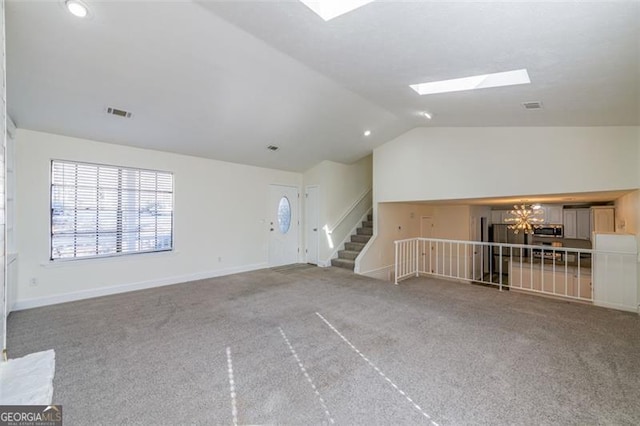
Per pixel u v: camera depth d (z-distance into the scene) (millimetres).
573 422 1692
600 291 3807
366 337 2865
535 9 1547
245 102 3887
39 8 2152
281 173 6742
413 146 5566
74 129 3855
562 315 3455
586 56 1934
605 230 5098
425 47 2248
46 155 3828
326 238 6715
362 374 2201
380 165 6160
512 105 3209
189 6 2227
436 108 3904
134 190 4621
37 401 1509
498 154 4477
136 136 4281
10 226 3525
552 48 1912
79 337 2838
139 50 2715
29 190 3703
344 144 5898
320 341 2775
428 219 8016
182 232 5117
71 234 4051
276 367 2301
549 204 7180
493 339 2809
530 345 2680
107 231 4355
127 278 4504
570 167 3854
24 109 3314
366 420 1711
